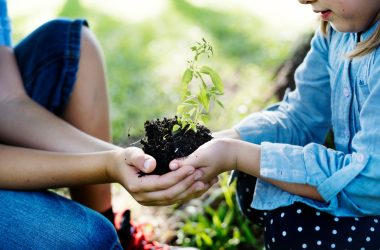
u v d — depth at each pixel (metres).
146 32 3.01
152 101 2.24
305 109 1.20
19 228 1.02
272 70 2.21
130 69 2.54
